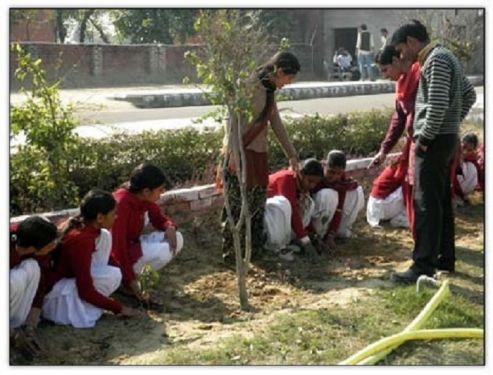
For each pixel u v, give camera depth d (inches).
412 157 255.8
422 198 241.4
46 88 267.1
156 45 1145.4
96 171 291.6
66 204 272.5
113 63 1087.0
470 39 639.1
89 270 205.5
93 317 207.9
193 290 239.1
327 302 227.5
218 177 263.9
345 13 1359.5
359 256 278.7
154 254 233.5
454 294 234.7
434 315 214.8
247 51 219.8
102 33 1277.1
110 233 216.1
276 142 350.0
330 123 389.1
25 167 267.3
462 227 320.2
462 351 194.7
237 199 256.4
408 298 226.8
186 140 327.3
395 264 268.7
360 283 247.3
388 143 292.5
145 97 771.4
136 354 190.4
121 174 300.2
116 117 629.9
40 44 991.0
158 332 204.2
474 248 289.0
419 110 240.1
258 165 256.8
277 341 197.6
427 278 236.2
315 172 270.7
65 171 275.4
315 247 279.4
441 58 233.5
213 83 217.9
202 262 264.4
